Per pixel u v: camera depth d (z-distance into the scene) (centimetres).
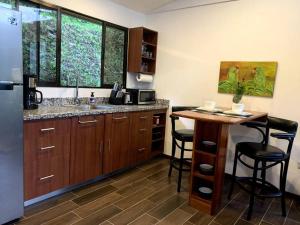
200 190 237
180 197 256
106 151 281
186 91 358
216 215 225
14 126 185
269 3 276
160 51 382
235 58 307
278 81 275
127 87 387
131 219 211
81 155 253
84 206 227
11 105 180
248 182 299
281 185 238
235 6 302
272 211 237
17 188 194
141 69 372
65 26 289
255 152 221
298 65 262
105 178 296
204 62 336
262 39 284
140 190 268
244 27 297
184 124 364
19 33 179
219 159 218
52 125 220
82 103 314
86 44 317
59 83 289
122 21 360
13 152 187
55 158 228
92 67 330
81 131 248
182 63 359
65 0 282
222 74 316
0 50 169
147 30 366
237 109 247
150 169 334
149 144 353
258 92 288
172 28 364
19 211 198
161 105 372
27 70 259
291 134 223
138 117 324
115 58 363
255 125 269
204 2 325
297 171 266
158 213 223
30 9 254
